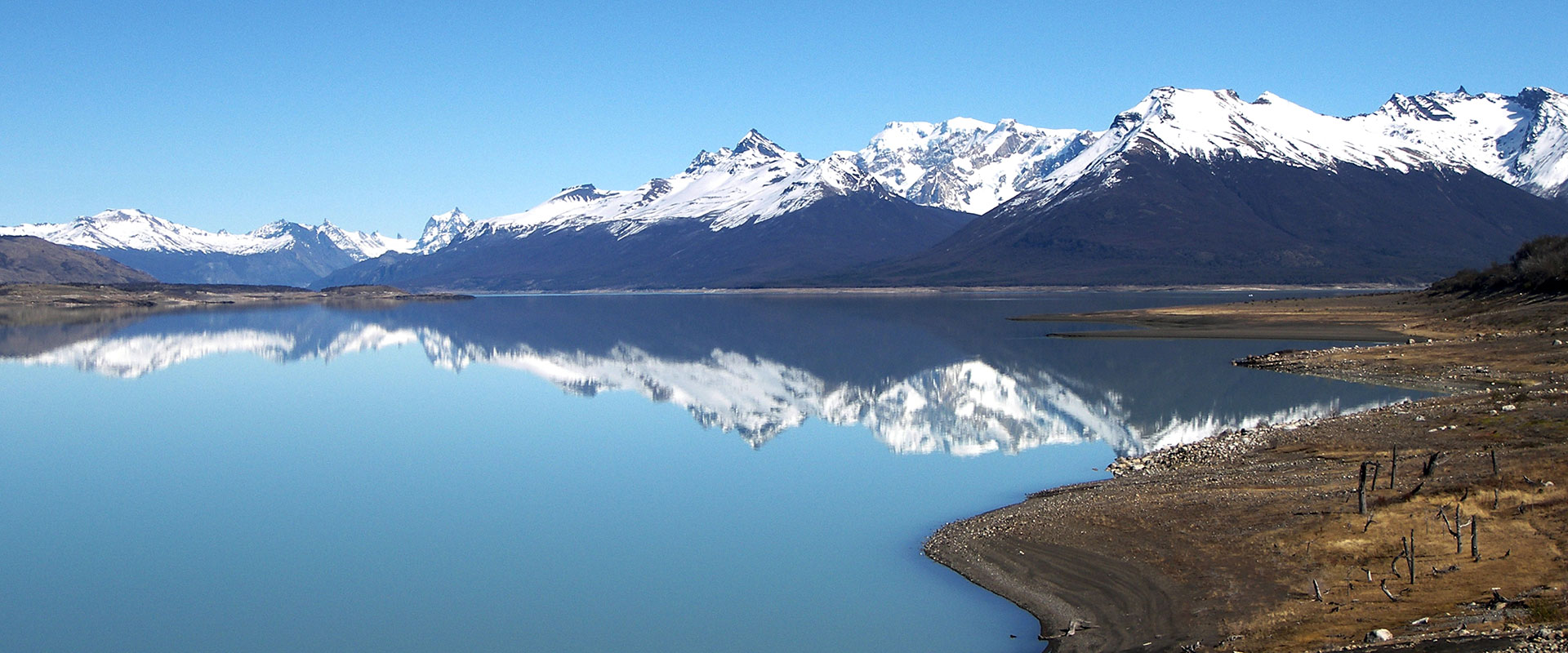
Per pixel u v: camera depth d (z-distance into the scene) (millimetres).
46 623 42312
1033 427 82250
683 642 38812
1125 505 49594
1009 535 47375
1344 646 30688
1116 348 147000
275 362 154000
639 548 50625
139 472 70812
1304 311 196625
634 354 163375
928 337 183500
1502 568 35062
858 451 75250
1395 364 106000
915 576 43938
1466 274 184125
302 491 64375
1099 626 36656
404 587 45812
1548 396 68312
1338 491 47031
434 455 76062
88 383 126000
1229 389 97625
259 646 39812
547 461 73438
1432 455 50562
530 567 48094
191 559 50375
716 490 63031
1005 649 36281
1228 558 40594
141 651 39438
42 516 58938
